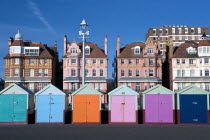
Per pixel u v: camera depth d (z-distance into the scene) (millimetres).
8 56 83562
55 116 39031
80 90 39375
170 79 85375
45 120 38938
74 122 38906
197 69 82438
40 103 39125
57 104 39188
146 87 82312
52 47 91125
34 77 83312
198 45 83625
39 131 30859
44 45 90062
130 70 83812
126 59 83938
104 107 62406
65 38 85562
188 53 83500
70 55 83562
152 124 38312
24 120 38500
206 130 31797
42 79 82812
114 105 39062
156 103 38844
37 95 39188
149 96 39000
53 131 30828
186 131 30891
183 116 38500
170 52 85375
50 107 39094
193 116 38375
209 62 81438
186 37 138000
